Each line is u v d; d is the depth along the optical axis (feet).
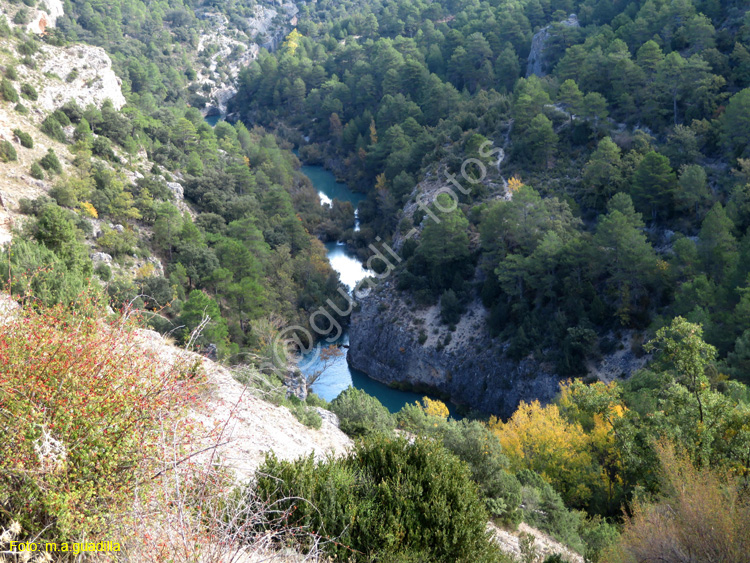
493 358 211.41
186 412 26.37
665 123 265.95
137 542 21.72
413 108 403.34
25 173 220.43
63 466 21.75
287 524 30.17
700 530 43.52
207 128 401.90
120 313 30.32
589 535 75.51
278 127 563.48
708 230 172.04
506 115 314.55
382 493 36.70
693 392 73.67
